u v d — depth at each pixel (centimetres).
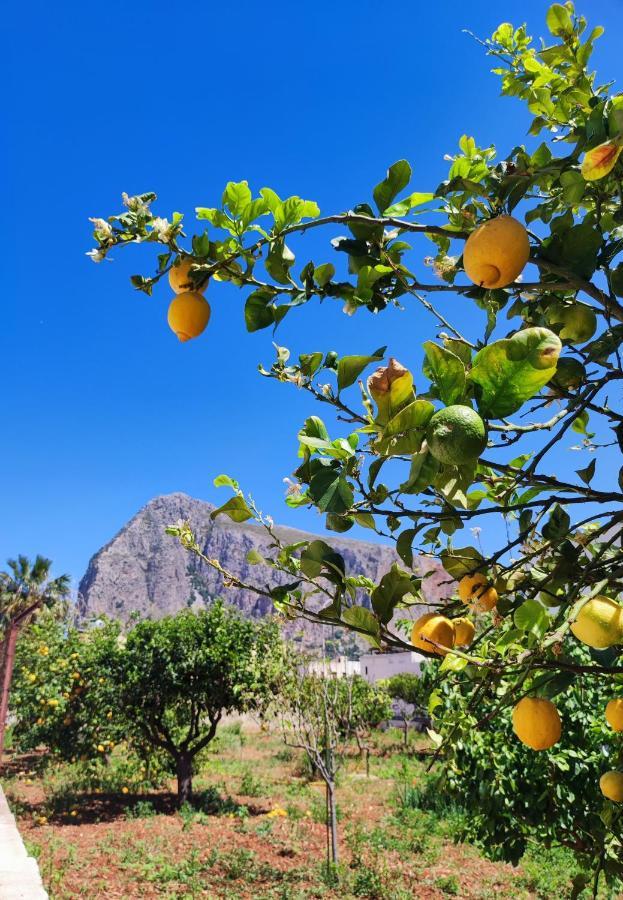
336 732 1103
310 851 1023
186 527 214
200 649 1345
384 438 122
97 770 1650
